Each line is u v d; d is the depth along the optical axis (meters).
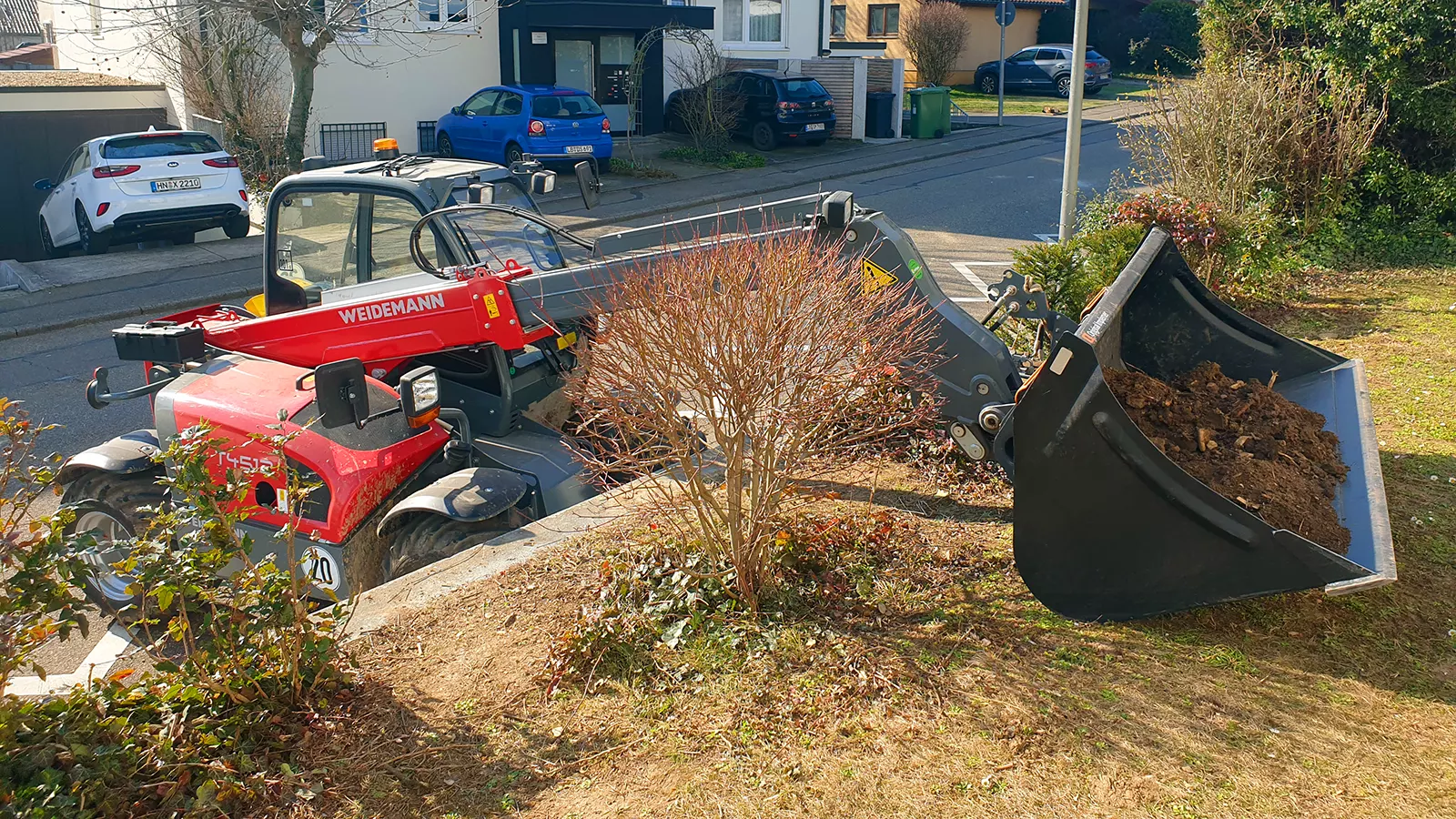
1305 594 4.63
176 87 21.14
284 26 16.70
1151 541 4.19
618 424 4.61
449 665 4.37
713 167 22.38
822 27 29.25
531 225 7.05
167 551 3.84
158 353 5.96
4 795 3.33
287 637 4.03
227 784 3.58
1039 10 42.22
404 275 6.81
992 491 5.69
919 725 3.85
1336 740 3.72
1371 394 7.24
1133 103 34.28
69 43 27.41
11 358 11.49
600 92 25.36
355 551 5.49
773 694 4.06
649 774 3.69
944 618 4.50
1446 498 5.58
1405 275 10.74
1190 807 3.42
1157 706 3.92
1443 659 4.18
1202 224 9.45
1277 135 11.86
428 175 6.87
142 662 5.70
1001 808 3.45
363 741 3.92
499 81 23.92
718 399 4.33
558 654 4.28
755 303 4.19
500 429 6.11
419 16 22.30
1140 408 5.16
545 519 5.54
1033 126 29.47
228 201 16.84
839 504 5.51
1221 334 5.91
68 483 6.15
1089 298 7.55
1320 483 4.77
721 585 4.61
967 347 5.41
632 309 4.33
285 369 5.96
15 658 3.53
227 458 5.61
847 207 5.52
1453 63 12.14
